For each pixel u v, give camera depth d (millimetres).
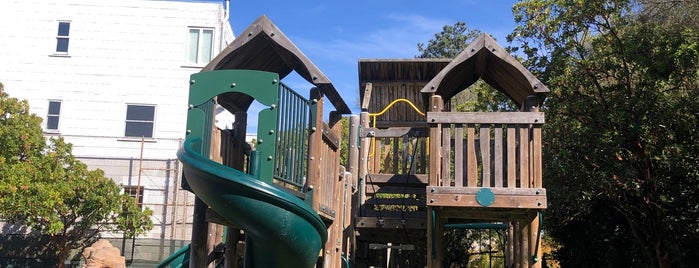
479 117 6449
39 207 13672
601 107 11938
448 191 6266
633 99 11258
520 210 6492
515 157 6410
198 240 5871
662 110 11109
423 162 9055
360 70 13336
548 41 12586
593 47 12273
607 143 11367
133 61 19281
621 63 11906
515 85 7344
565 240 15922
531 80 6605
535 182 6289
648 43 11117
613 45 11797
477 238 19016
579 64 12016
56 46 19438
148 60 19281
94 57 19312
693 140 11156
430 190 6273
